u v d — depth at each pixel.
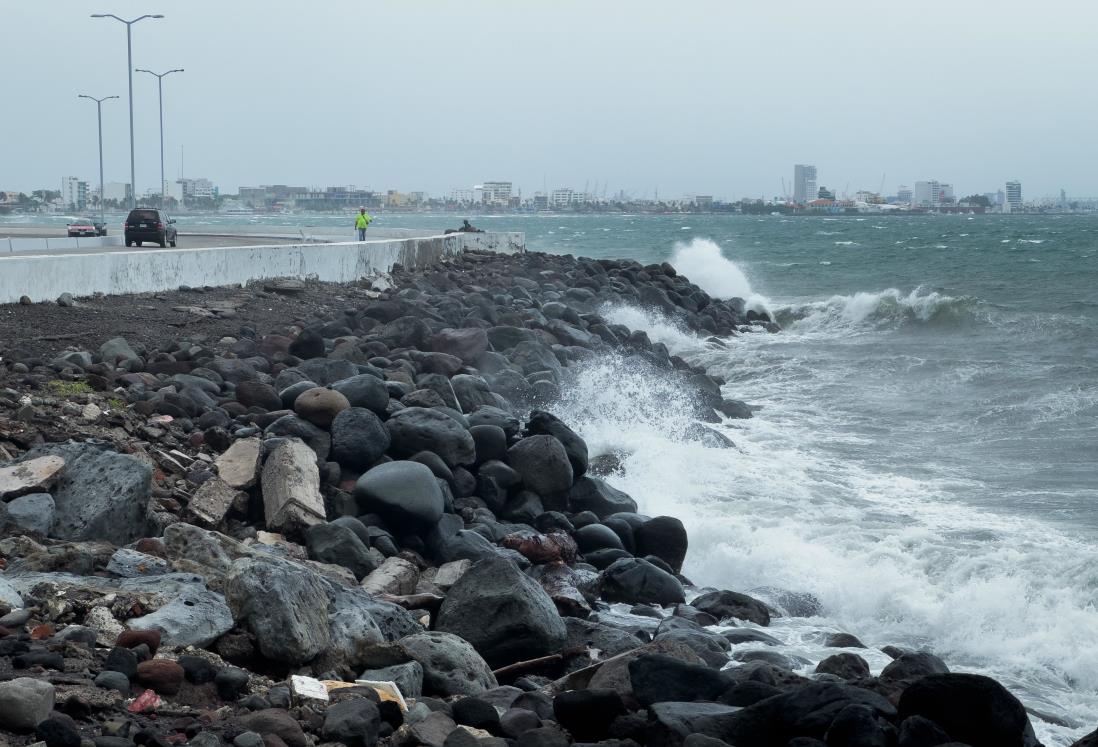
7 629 6.41
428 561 11.32
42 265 20.44
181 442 12.59
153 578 7.51
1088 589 11.34
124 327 19.28
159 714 5.65
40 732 4.95
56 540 8.72
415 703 6.46
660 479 15.88
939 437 19.64
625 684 7.03
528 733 5.87
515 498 13.31
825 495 15.38
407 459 13.10
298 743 5.48
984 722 5.79
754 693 6.43
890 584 11.68
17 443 11.28
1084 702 9.23
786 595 11.48
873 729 5.51
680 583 11.78
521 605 8.31
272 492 11.03
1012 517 14.22
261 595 6.78
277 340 19.16
